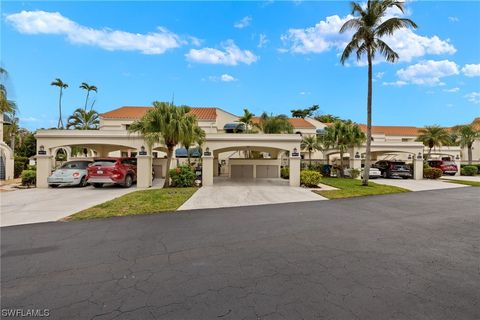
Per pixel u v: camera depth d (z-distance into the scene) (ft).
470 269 13.88
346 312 9.89
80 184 53.06
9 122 79.46
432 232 21.03
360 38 55.77
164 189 48.34
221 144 56.75
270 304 10.46
